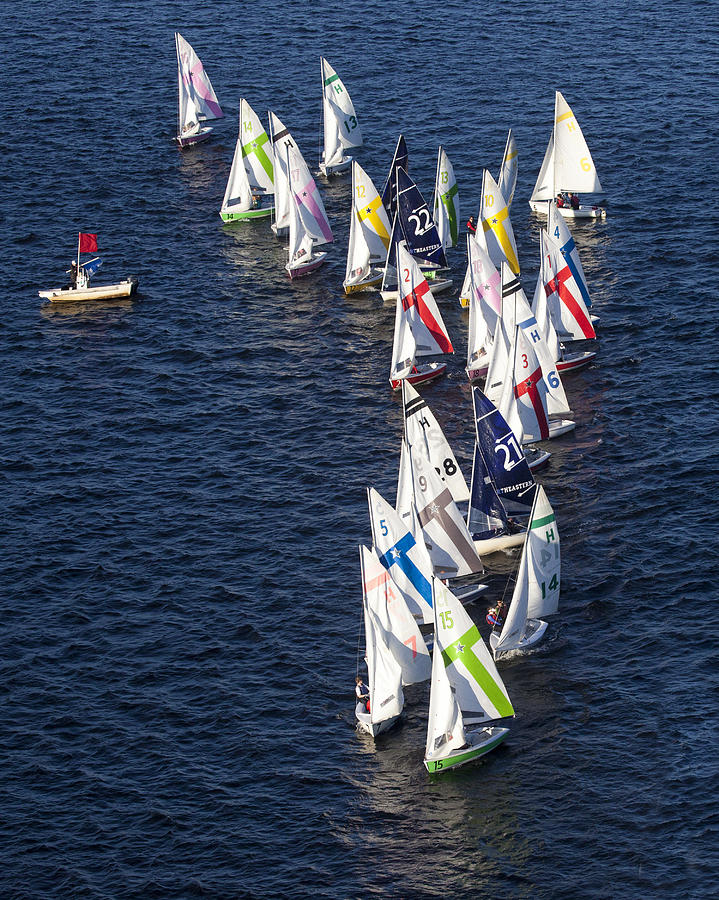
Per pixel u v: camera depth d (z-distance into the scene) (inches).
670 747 4630.9
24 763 4707.2
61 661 5196.9
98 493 6240.2
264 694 5000.0
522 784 4547.2
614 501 5984.3
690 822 4333.2
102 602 5516.7
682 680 4926.2
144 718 4904.0
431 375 7091.5
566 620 5285.4
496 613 5295.3
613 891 4126.5
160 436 6673.2
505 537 5777.6
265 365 7268.7
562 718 4800.7
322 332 7578.7
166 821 4458.7
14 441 6648.6
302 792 4564.5
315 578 5620.1
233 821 4456.2
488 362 7062.0
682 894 4094.5
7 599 5546.3
